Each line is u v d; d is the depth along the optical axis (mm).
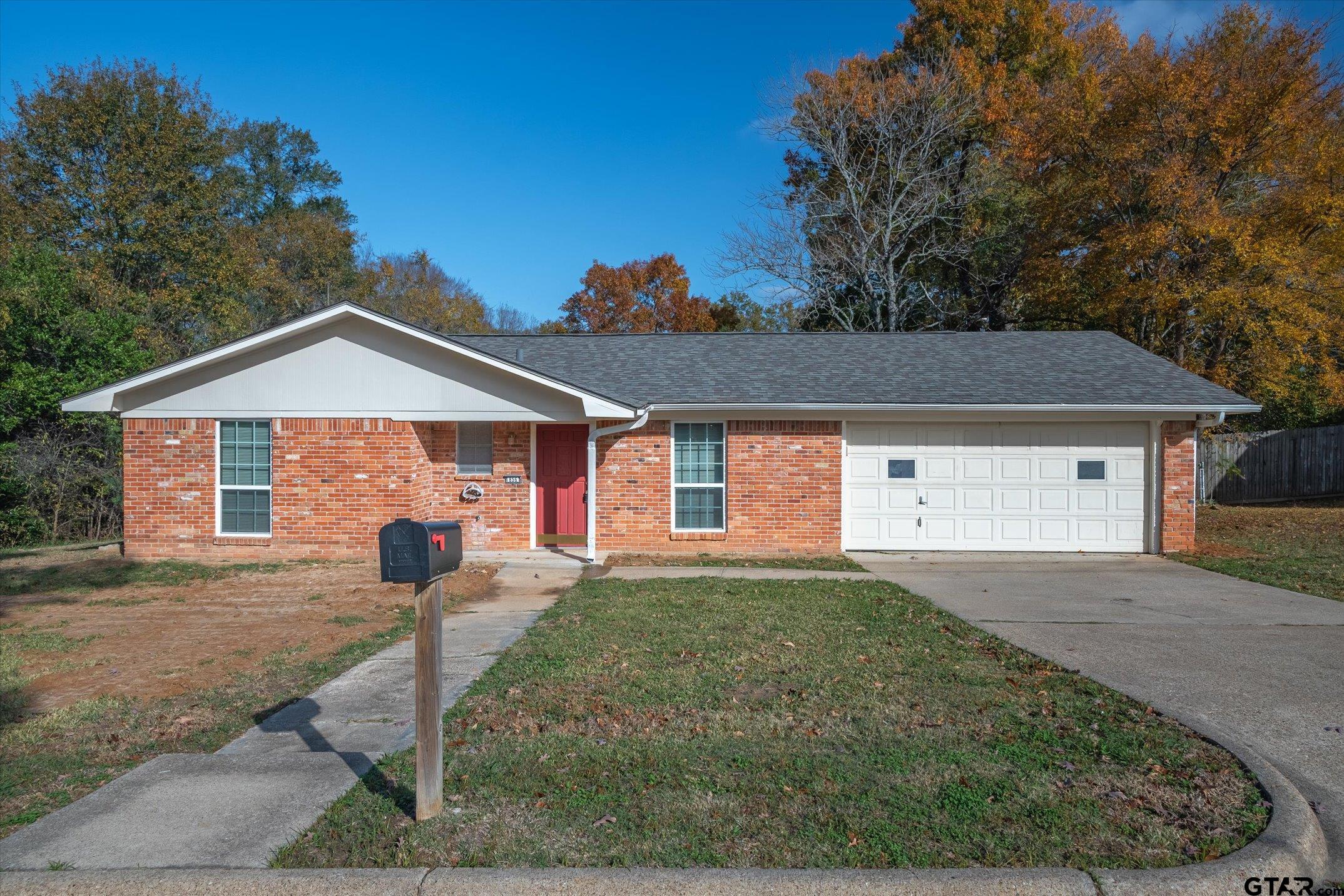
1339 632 9031
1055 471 15289
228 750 5629
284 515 14164
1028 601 10812
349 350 14062
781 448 15047
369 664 7816
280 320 38250
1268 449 25672
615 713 6160
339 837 4293
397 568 4367
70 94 29156
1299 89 22094
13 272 22297
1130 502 15281
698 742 5551
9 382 20984
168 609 10383
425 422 14438
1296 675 7285
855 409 14555
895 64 33625
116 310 25109
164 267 29672
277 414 14141
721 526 15227
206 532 14273
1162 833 4266
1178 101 23219
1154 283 23203
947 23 32750
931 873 3850
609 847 4137
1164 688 6875
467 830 4324
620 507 15180
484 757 5293
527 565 13875
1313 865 4141
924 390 15094
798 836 4234
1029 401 14555
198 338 30266
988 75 31062
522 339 18719
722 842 4176
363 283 44031
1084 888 3773
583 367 16406
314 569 13203
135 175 29766
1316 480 26266
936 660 7676
